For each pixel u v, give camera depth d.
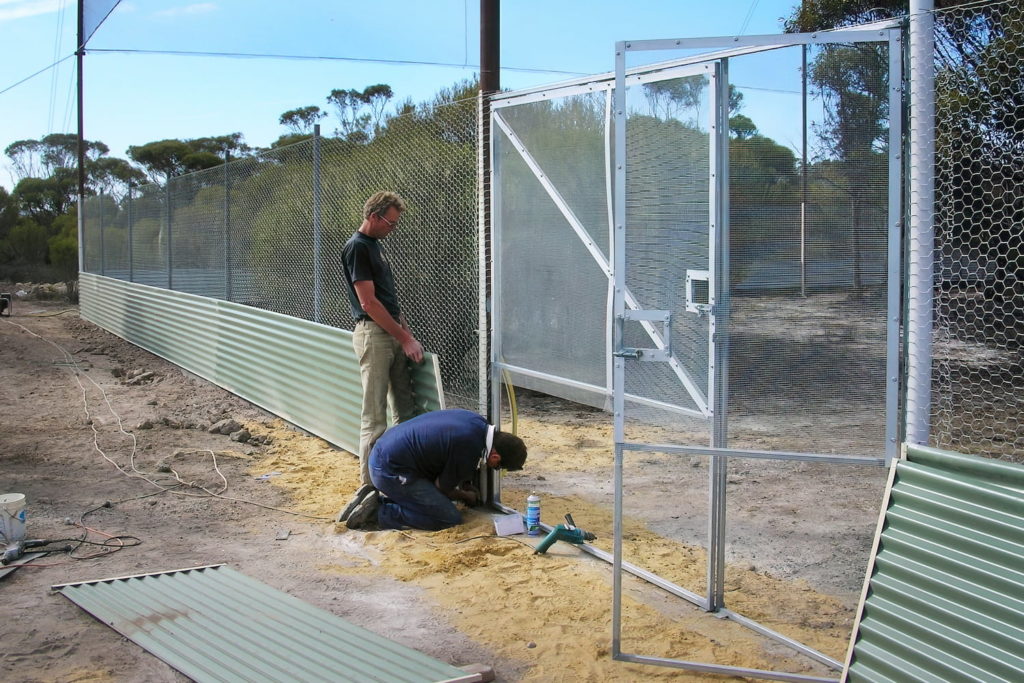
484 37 5.56
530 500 5.29
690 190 3.85
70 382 10.88
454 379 6.16
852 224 3.45
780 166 3.59
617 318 3.63
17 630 3.95
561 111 4.90
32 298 25.30
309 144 8.04
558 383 5.09
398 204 5.77
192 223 11.38
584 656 3.72
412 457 5.34
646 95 3.99
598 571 4.69
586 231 4.76
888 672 3.00
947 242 3.55
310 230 8.11
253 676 3.48
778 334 3.66
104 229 16.30
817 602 4.25
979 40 3.36
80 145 18.36
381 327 5.87
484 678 3.50
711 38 3.42
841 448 3.54
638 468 6.69
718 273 3.76
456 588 4.47
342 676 3.48
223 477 6.57
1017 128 3.41
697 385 3.93
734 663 3.65
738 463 6.67
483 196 5.59
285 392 8.49
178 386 10.54
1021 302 3.68
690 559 4.81
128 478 6.53
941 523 2.98
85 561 4.84
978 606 2.81
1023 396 3.73
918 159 3.27
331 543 5.18
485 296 5.64
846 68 3.40
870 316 3.43
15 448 7.39
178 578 4.56
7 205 35.06
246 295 9.72
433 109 6.20
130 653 3.73
